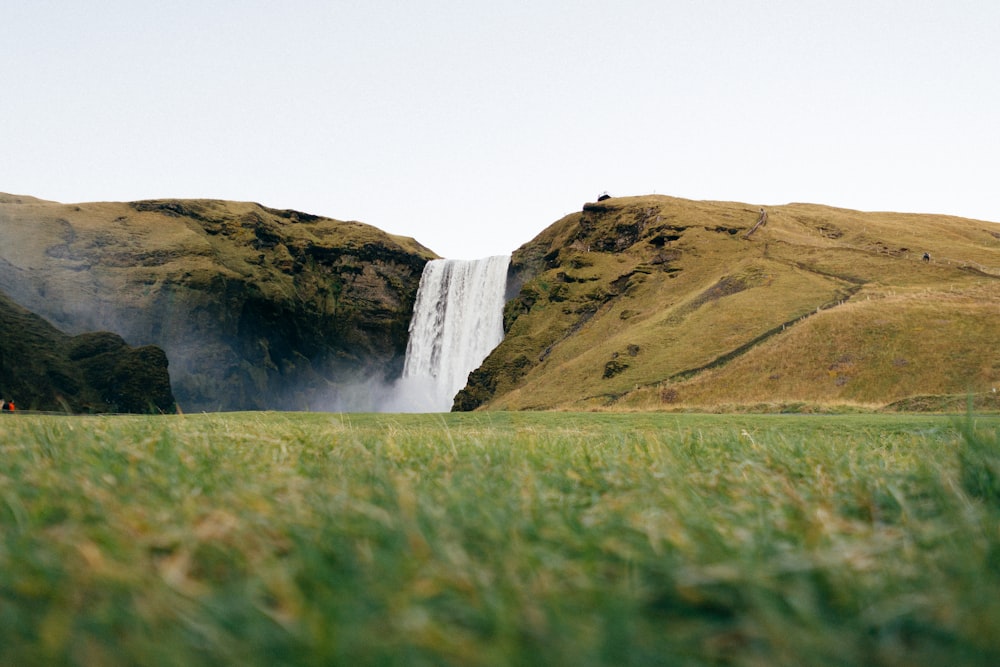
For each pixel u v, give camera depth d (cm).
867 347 7350
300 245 16275
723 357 8325
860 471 642
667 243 12875
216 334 13025
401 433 976
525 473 595
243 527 384
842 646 257
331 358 15925
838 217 14275
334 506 422
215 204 15888
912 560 357
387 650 245
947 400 6041
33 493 468
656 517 425
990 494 480
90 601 301
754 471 648
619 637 253
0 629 266
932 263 9806
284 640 256
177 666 232
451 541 375
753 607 290
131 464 580
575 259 13788
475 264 14738
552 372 10344
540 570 329
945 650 259
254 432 918
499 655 239
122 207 14600
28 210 13075
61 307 11812
